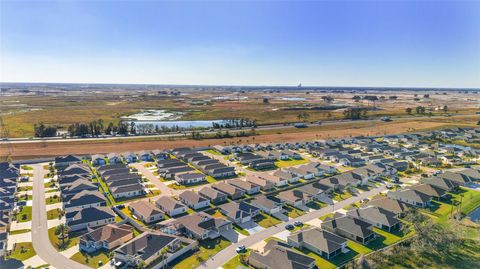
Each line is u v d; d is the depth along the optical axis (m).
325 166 132.75
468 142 190.75
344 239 73.25
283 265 61.56
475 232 80.50
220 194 100.06
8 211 87.94
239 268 62.31
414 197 99.06
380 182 120.44
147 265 63.53
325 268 64.25
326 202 100.56
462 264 66.50
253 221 86.38
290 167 131.88
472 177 120.31
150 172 129.25
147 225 82.94
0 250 68.31
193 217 81.69
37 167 134.75
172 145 179.12
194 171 127.25
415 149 173.25
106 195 103.81
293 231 80.69
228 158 153.75
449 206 97.75
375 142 188.12
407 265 65.81
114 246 71.31
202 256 68.12
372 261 66.88
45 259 66.31
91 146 171.38
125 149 168.38
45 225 82.25
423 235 74.44
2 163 129.12
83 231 79.62
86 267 63.66
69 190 102.38
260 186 110.75
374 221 84.56
